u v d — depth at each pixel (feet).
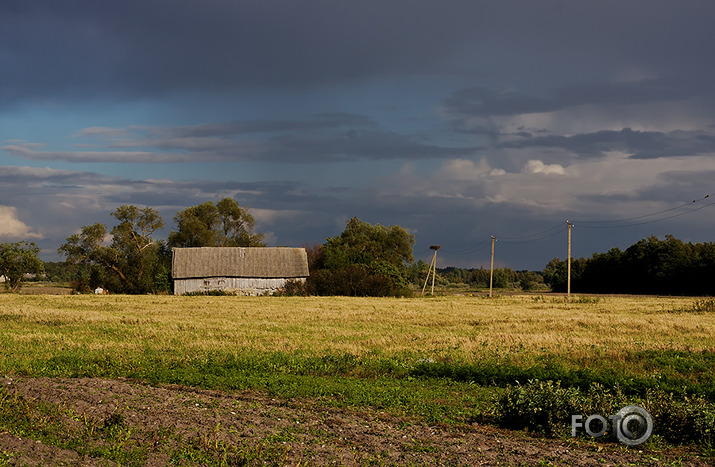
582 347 79.25
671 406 43.91
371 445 38.29
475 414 48.52
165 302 178.91
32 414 41.91
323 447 37.27
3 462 32.19
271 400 51.75
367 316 130.00
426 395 54.39
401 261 383.65
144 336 92.79
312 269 314.14
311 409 48.19
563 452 38.37
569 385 57.62
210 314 134.72
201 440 37.37
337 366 66.39
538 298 224.33
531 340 86.53
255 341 86.99
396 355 74.08
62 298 192.03
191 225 334.44
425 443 39.22
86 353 75.10
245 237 358.64
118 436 37.55
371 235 382.83
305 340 88.38
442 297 241.96
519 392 45.44
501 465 35.17
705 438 41.68
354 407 49.98
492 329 105.09
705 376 62.28
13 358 70.33
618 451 39.52
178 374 61.46
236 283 260.62
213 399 50.39
